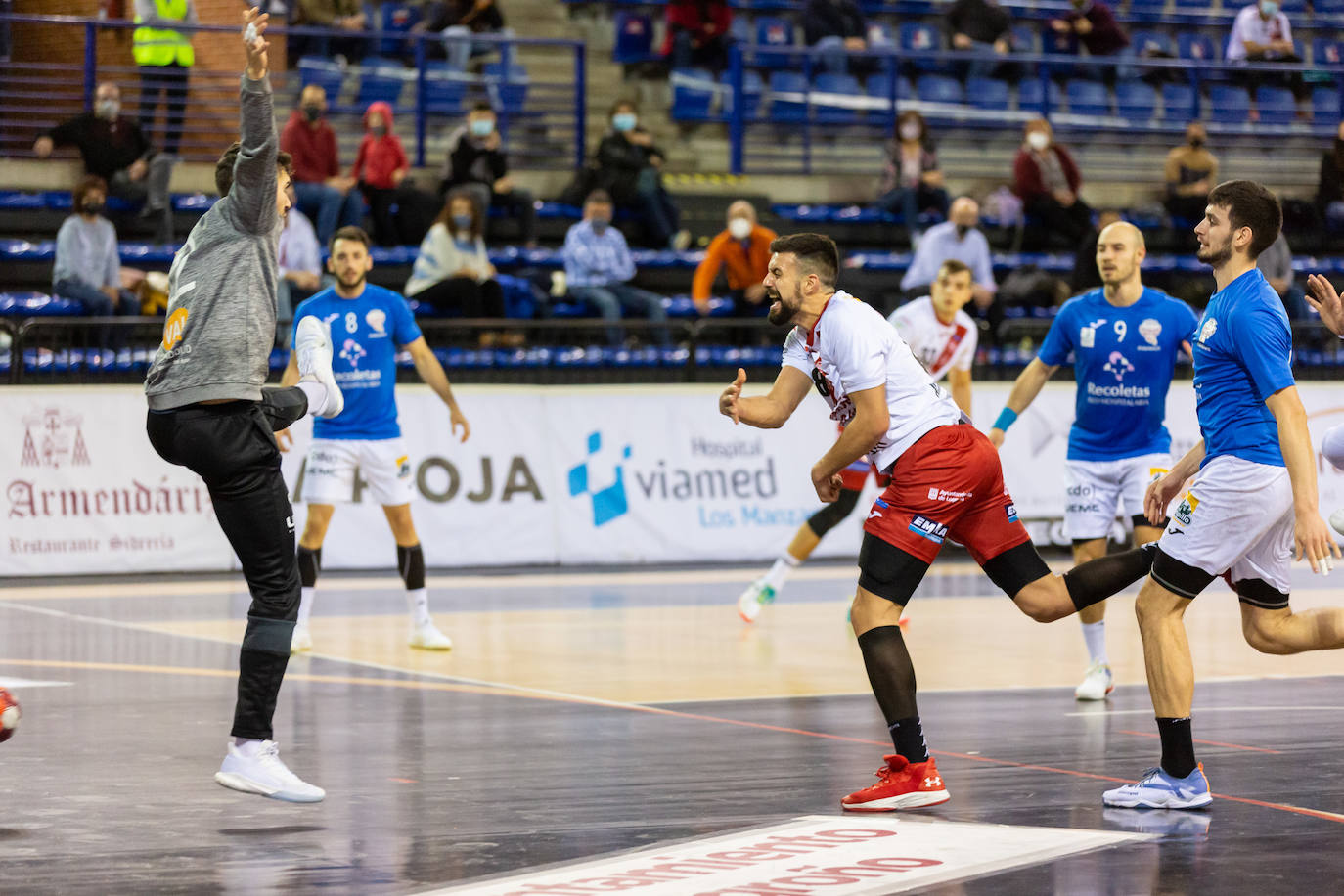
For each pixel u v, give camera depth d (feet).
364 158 68.23
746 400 22.27
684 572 57.57
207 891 16.51
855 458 21.42
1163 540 21.15
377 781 22.66
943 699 30.58
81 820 20.07
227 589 50.78
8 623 41.86
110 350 56.85
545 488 59.41
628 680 33.01
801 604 47.78
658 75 83.10
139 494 55.52
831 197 79.46
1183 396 62.95
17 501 54.03
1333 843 18.65
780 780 22.76
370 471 36.94
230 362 19.76
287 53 74.74
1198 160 79.77
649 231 72.64
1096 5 86.53
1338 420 64.08
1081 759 24.35
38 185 67.10
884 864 17.57
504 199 70.44
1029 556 22.24
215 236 19.97
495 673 33.88
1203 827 19.56
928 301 43.29
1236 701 30.35
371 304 36.88
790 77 82.64
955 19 84.69
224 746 25.29
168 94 71.72
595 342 62.59
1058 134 85.25
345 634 40.29
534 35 83.41
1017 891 16.44
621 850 18.33
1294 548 20.36
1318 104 90.17
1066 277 74.79
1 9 74.54
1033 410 62.39
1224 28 95.25
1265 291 20.63
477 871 17.35
